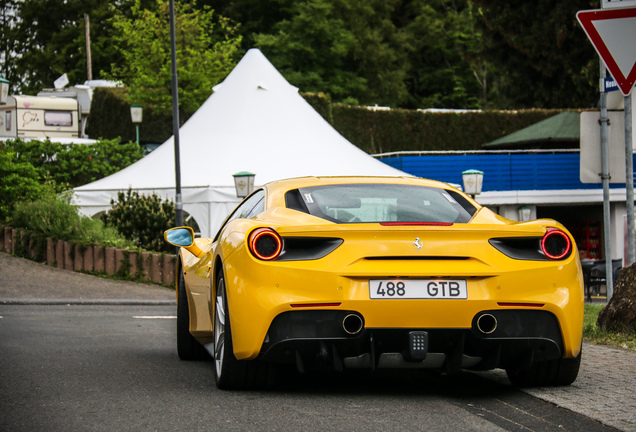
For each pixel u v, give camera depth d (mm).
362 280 5742
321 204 6512
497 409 5844
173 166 26578
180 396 6207
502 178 36062
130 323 12641
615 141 12031
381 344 5832
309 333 5738
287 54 69125
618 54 8773
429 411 5723
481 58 46031
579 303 6047
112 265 21062
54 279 20016
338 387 6691
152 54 45281
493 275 5805
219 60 47031
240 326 5844
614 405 5867
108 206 25672
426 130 49188
